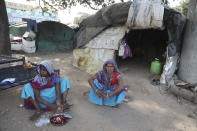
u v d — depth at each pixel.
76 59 5.91
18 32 10.21
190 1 4.01
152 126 2.60
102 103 3.17
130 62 6.69
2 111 2.77
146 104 3.35
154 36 7.31
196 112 3.11
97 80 3.36
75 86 4.12
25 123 2.48
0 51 6.27
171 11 3.70
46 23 9.34
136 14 3.87
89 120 2.67
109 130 2.44
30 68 3.70
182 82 3.93
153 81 4.48
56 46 10.10
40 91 2.68
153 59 6.96
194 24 3.70
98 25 4.93
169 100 3.57
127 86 4.26
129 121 2.70
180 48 4.48
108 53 4.87
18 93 3.50
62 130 2.38
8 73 3.58
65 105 2.87
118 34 4.62
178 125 2.67
